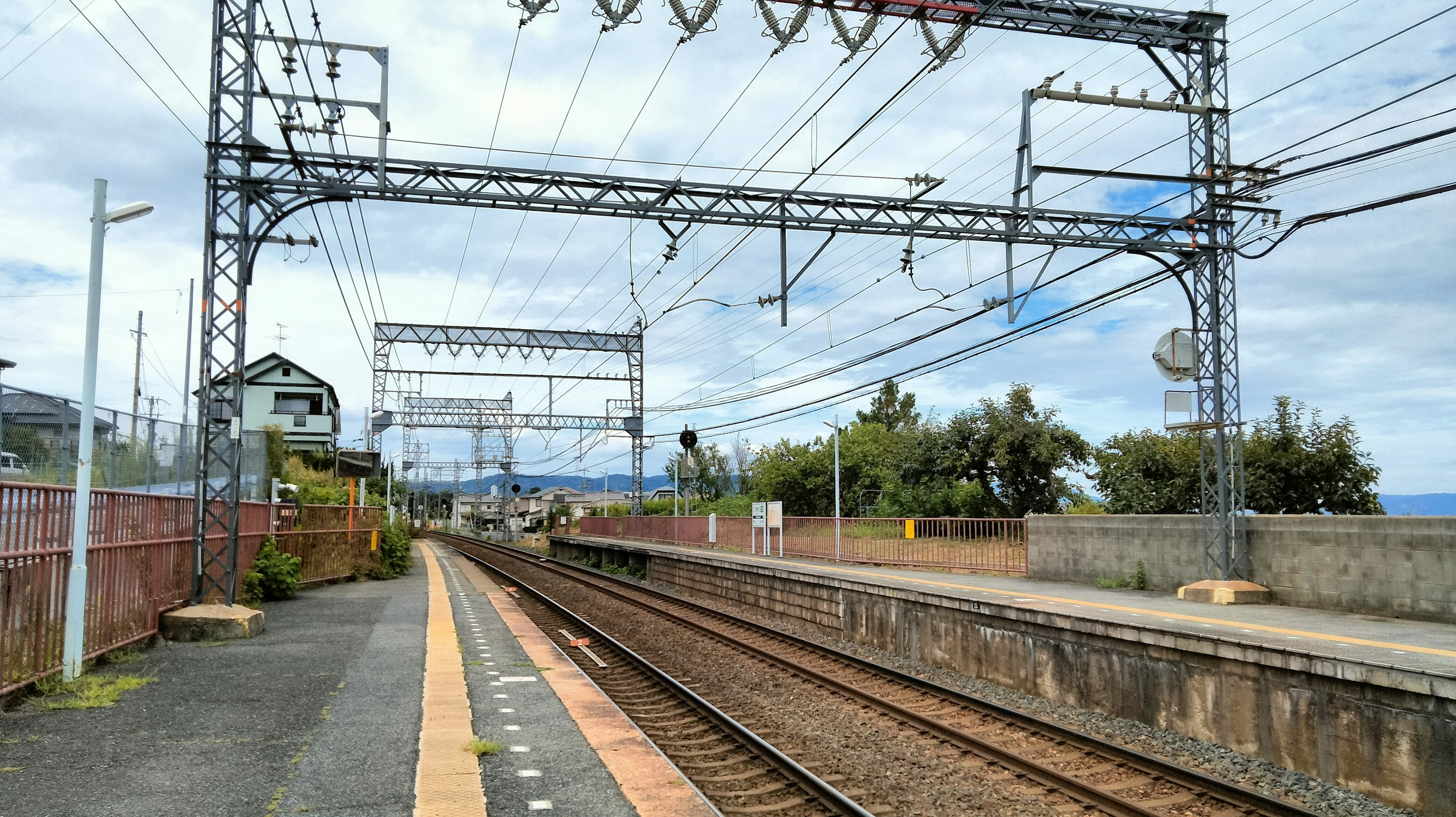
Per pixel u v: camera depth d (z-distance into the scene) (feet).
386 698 31.09
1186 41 51.78
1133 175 50.52
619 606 78.64
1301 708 27.45
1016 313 52.21
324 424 210.38
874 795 24.56
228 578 47.67
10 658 28.60
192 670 36.32
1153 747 30.40
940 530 74.90
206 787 20.92
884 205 52.49
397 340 116.98
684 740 30.60
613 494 439.63
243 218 47.73
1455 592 36.91
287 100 48.08
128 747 24.39
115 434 39.09
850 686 38.29
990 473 112.27
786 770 25.91
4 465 29.25
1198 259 51.75
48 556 31.17
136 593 40.45
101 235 33.94
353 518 90.63
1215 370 50.37
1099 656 35.40
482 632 51.57
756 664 46.83
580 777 22.58
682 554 100.63
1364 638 33.06
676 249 52.08
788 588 67.15
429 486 393.09
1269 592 45.93
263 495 69.46
